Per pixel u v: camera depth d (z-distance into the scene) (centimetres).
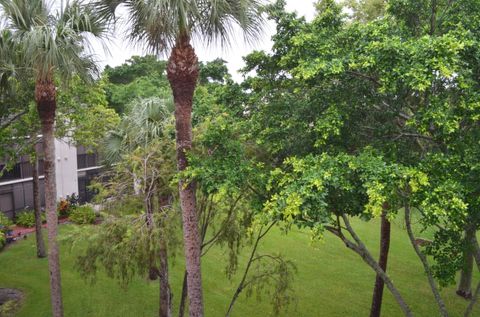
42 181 2536
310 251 1855
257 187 760
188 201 784
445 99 674
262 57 859
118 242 925
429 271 856
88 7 777
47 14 909
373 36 709
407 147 793
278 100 863
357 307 1387
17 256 1800
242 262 1691
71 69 880
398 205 693
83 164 2780
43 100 942
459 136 693
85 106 1667
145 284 1495
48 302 1381
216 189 724
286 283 1048
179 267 1622
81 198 2745
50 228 1007
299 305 1387
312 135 794
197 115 966
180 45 712
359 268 1697
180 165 773
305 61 724
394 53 632
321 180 593
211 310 1342
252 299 1412
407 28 827
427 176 630
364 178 601
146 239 886
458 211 584
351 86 758
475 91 668
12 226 2205
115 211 990
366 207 571
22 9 883
